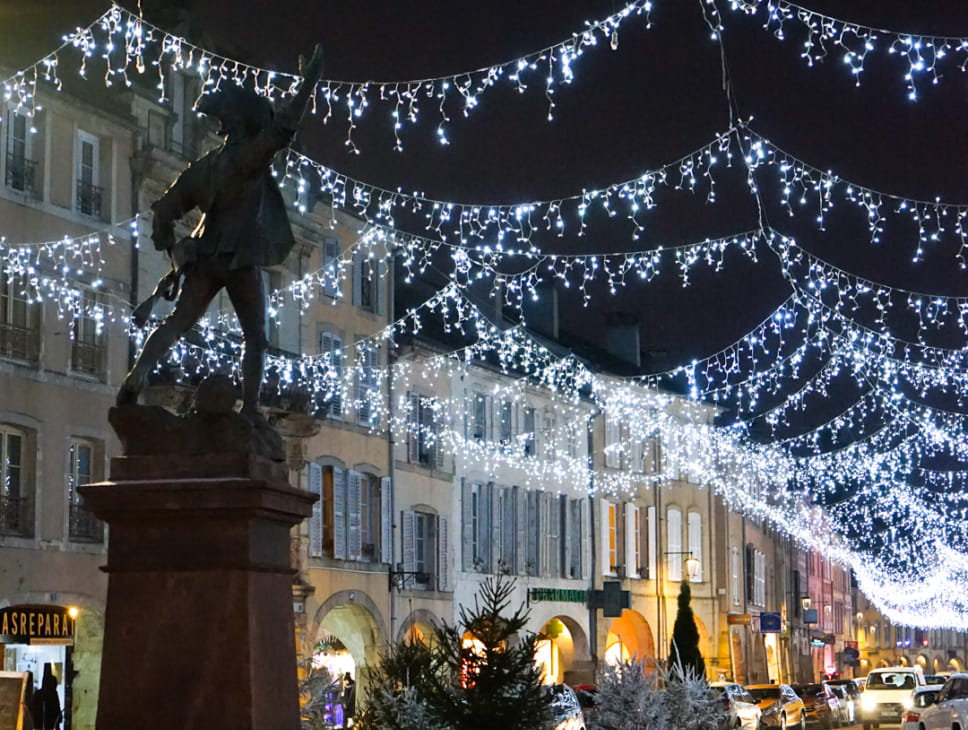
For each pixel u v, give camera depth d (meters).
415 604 43.38
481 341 48.47
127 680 9.20
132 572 9.31
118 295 32.22
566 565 53.16
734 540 69.06
